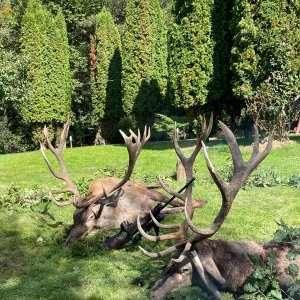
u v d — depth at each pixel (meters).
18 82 13.84
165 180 9.80
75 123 26.47
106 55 23.05
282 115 13.90
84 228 5.99
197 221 6.72
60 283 4.84
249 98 14.09
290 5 13.54
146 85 20.48
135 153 6.02
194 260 3.83
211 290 3.76
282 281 3.94
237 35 13.89
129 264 5.23
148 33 20.27
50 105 21.50
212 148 14.48
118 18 30.62
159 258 5.21
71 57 26.53
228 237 6.00
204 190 8.70
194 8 15.24
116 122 23.94
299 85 13.73
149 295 4.03
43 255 5.70
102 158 14.67
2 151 23.70
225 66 15.59
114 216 6.21
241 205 7.57
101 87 23.23
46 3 27.12
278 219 6.77
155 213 5.38
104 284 4.73
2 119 23.67
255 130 3.95
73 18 27.05
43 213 7.48
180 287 3.94
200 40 15.38
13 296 4.58
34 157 15.68
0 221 7.10
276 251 4.12
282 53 13.52
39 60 21.05
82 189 8.42
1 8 28.50
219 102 16.28
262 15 13.49
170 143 18.30
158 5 20.91
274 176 9.42
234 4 13.99
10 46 25.14
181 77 15.72
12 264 5.47
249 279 3.95
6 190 8.95
